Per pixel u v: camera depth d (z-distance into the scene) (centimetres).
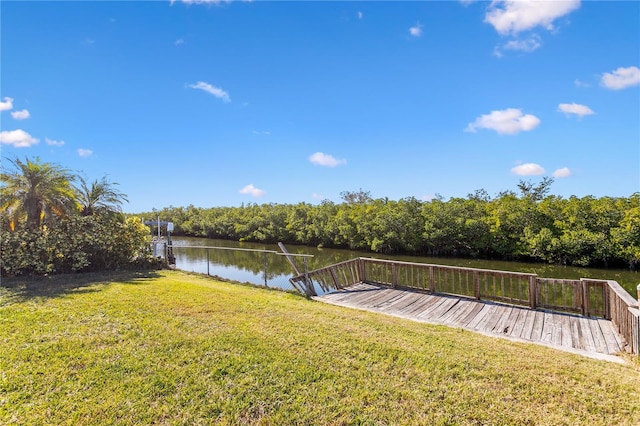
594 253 1761
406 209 2545
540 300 710
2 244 916
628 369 406
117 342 446
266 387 343
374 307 743
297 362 396
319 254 2777
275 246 3406
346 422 292
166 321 532
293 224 3438
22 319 529
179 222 4922
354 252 2825
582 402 315
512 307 722
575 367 400
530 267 1906
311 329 514
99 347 429
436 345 464
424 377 364
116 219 1154
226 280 1025
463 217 2269
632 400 319
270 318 568
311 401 321
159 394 331
